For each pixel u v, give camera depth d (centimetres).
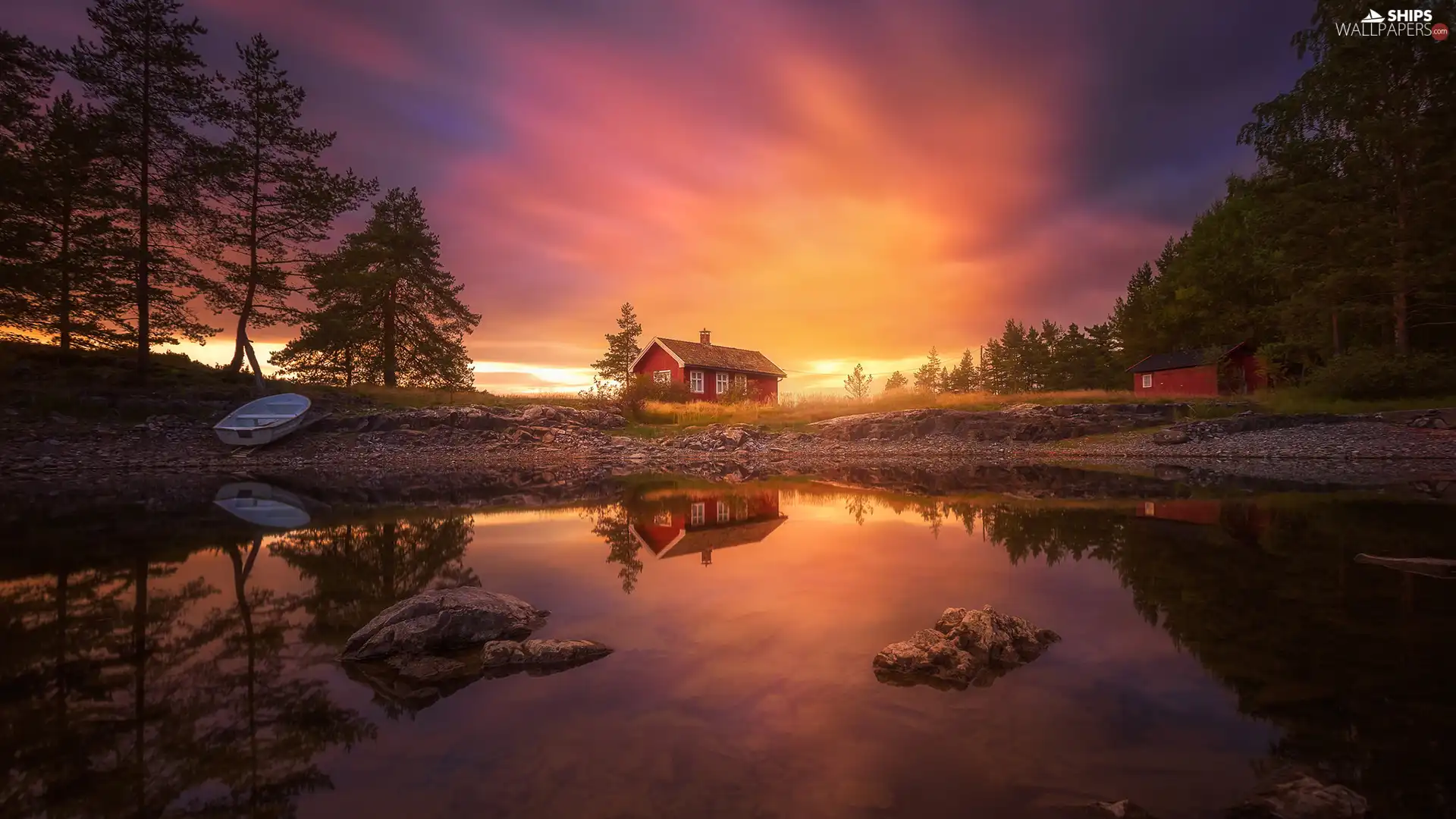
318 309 3033
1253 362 3438
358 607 489
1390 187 2505
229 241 2514
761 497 1214
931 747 257
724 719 286
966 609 434
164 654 387
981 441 2628
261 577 588
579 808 215
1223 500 1045
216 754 261
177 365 2562
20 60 2127
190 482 1512
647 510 1046
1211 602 459
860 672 340
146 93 2286
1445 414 1980
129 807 221
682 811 212
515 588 534
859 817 206
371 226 3162
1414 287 2420
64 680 345
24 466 1673
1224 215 3919
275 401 2273
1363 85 2536
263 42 2497
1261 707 286
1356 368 2377
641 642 394
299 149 2594
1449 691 299
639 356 4659
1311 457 1834
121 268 2297
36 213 2264
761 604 479
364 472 1822
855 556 653
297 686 337
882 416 2838
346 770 245
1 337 2250
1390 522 787
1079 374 5684
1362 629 393
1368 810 206
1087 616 434
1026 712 287
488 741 268
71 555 687
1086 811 210
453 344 3419
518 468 1977
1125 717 281
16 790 234
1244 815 206
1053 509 984
